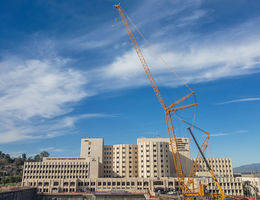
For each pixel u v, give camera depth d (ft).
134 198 583.17
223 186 574.15
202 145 462.19
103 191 623.77
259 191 554.46
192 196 424.05
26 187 547.08
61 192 620.90
